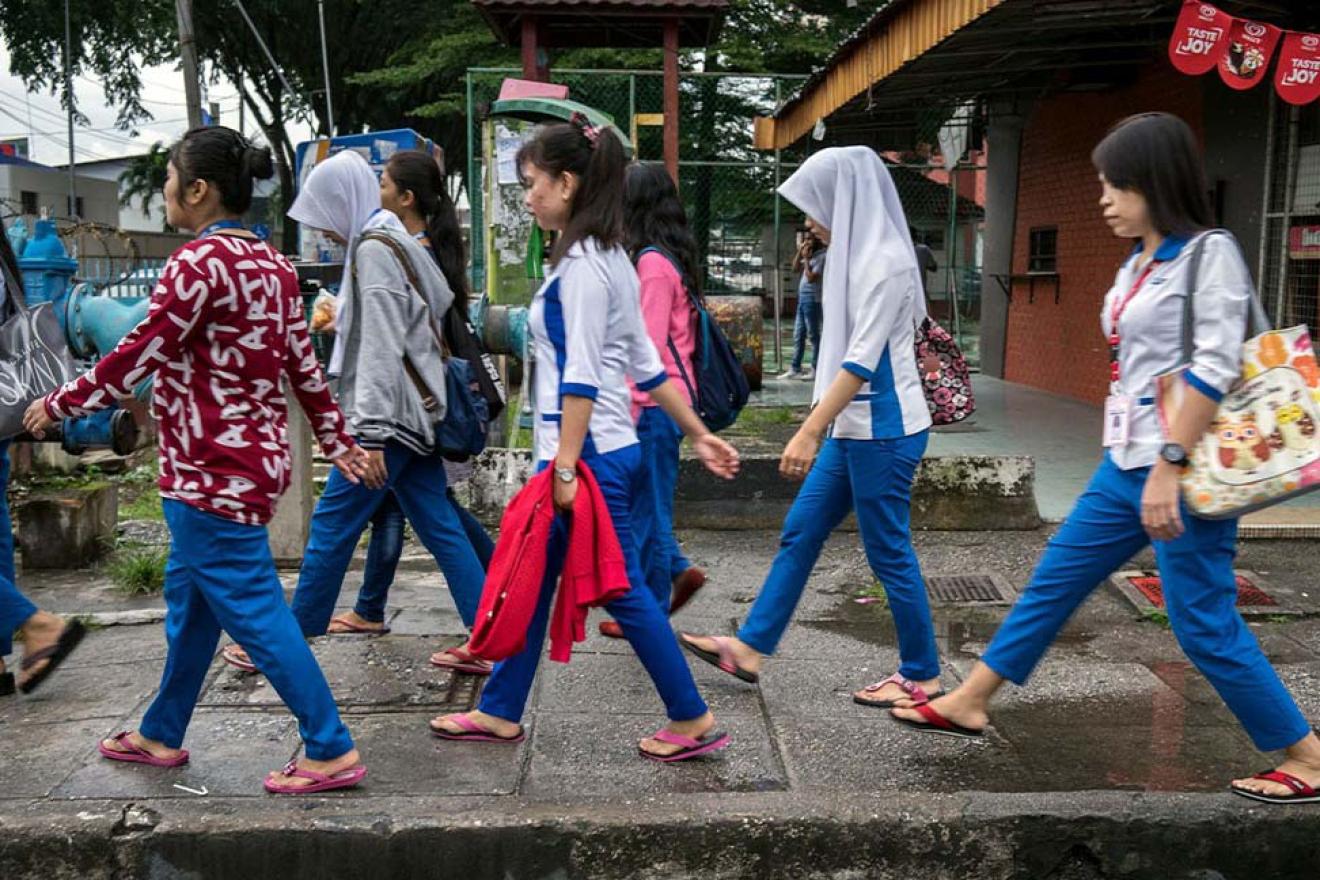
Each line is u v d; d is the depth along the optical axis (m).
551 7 10.12
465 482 6.93
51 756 3.91
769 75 14.22
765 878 3.48
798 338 14.29
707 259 16.03
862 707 4.37
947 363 4.33
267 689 4.47
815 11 23.45
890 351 4.08
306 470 6.18
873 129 13.45
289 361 3.65
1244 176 8.73
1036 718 4.28
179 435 3.50
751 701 4.43
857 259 4.07
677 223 4.86
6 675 4.45
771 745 4.04
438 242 4.69
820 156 4.14
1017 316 13.16
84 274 12.59
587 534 3.63
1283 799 3.53
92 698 4.43
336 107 31.69
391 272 4.31
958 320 16.77
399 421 4.35
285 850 3.42
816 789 3.68
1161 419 3.36
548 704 4.37
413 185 4.66
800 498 4.38
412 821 3.45
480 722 4.01
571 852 3.45
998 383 13.24
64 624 4.18
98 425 6.06
